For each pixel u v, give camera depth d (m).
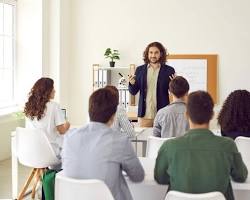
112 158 2.05
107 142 2.07
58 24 6.26
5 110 6.04
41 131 3.56
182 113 3.13
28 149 3.66
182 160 1.98
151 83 4.14
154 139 2.98
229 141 2.02
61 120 3.73
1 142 5.78
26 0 6.14
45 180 3.29
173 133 3.14
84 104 6.79
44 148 3.60
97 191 1.95
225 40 6.33
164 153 2.04
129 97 6.25
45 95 3.71
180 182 1.97
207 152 1.97
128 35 6.57
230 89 6.38
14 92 6.30
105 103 2.12
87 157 2.07
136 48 6.56
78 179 2.06
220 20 6.32
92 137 2.10
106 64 6.68
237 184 2.12
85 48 6.71
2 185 4.66
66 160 2.14
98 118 2.13
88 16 6.66
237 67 6.34
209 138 1.99
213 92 6.38
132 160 2.09
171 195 1.78
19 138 3.71
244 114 2.83
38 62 6.20
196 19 6.38
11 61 6.26
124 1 6.54
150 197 2.83
